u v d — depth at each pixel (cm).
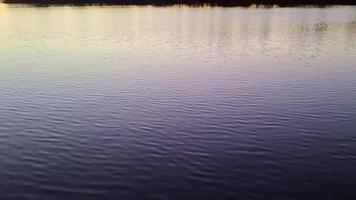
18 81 3606
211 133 2241
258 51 5447
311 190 1599
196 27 8788
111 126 2367
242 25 9131
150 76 3794
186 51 5466
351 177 1708
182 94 3108
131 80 3622
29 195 1559
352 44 5984
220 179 1692
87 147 2042
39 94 3131
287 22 9719
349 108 2722
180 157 1912
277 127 2344
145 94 3120
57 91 3228
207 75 3838
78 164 1839
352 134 2223
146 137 2183
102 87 3356
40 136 2202
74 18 11656
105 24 9706
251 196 1556
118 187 1625
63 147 2044
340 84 3434
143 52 5378
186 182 1666
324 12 12775
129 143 2095
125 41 6556
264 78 3694
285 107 2750
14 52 5428
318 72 3969
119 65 4391
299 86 3369
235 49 5650
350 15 11519
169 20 10675
